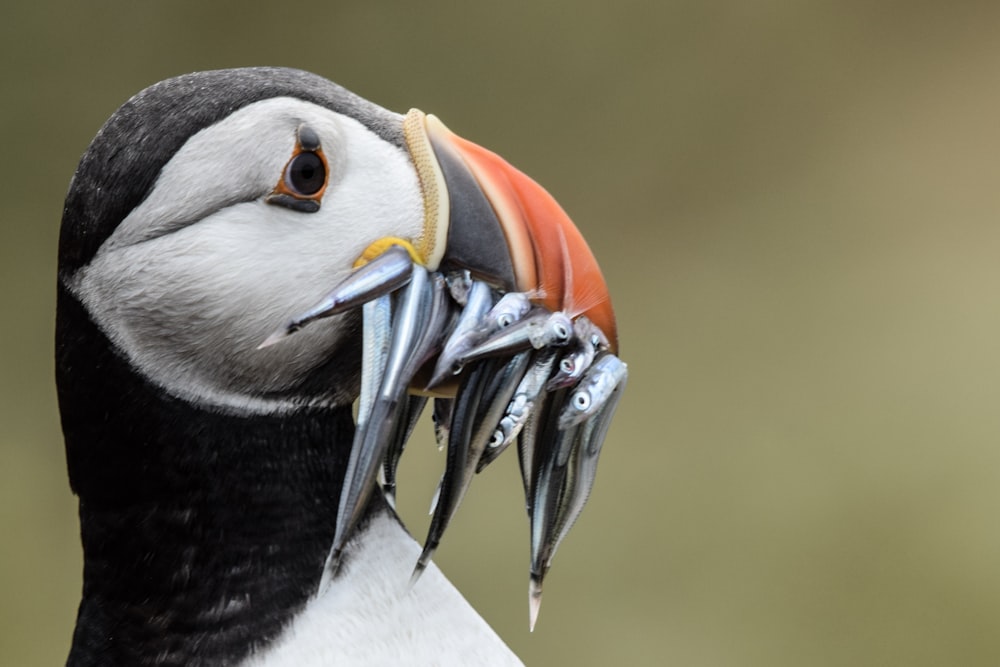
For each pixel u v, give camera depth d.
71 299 3.78
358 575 3.95
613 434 13.09
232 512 3.85
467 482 3.97
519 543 11.70
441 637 3.95
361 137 4.02
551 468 4.13
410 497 11.27
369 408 3.84
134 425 3.80
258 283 3.80
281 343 3.86
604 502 12.65
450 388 4.08
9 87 13.73
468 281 4.05
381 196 4.00
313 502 3.98
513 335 3.93
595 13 14.97
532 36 15.03
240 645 3.80
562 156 14.95
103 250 3.71
